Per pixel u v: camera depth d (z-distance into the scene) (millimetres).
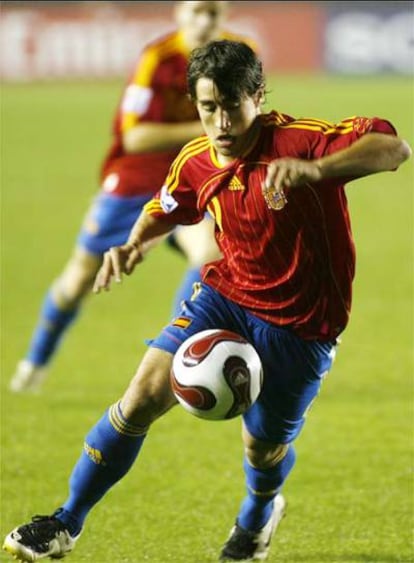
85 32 144125
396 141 18766
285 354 20359
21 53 145000
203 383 19203
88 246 36938
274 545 23391
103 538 23828
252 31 144625
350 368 39375
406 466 29016
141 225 21828
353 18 144500
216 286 20656
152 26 143000
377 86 133750
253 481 21875
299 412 20922
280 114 19828
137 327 45875
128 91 36469
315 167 17797
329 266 19922
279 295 20141
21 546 20031
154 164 36562
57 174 88375
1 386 37656
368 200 78938
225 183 19797
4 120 116250
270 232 19719
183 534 24172
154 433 32375
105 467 20391
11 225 69812
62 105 126625
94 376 38688
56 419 33656
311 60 145625
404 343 42844
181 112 36344
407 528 24312
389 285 53062
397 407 34688
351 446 30812
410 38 144625
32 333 45281
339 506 25969
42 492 27062
